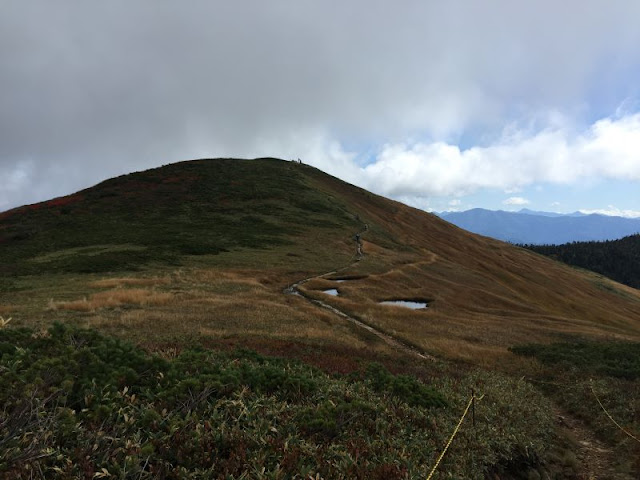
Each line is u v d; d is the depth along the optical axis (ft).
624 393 53.31
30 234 172.04
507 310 151.33
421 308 129.49
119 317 74.95
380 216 321.11
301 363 41.27
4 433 15.10
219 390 24.35
